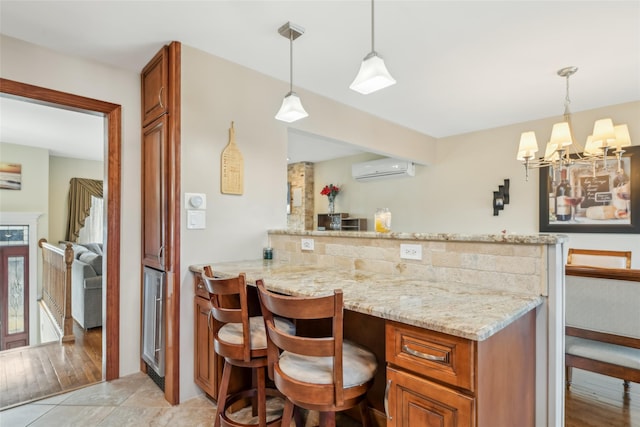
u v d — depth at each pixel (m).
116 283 2.52
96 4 1.82
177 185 2.20
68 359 2.91
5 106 3.46
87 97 2.41
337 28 2.08
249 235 2.58
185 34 2.14
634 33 2.14
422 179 5.03
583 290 2.02
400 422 1.18
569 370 2.43
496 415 1.11
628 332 1.88
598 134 2.39
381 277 1.85
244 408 2.15
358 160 5.88
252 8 1.88
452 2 1.84
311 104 3.09
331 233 2.23
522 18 1.99
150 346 2.43
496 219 4.30
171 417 2.02
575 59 2.49
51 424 1.96
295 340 1.25
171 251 2.19
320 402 1.24
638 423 1.98
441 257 1.73
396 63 2.55
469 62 2.55
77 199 6.35
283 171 2.81
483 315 1.14
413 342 1.15
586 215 3.62
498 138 4.30
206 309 2.10
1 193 5.12
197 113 2.30
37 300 5.21
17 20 1.96
